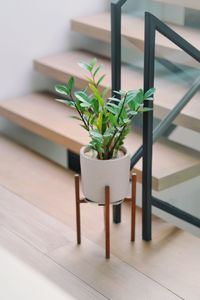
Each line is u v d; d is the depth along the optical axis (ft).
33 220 9.13
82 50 13.37
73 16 13.06
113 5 8.18
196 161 9.34
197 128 9.45
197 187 9.70
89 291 7.55
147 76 7.80
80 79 11.56
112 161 7.71
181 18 9.59
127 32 8.87
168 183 9.06
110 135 7.61
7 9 12.11
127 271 7.91
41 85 13.10
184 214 9.75
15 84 12.72
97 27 12.30
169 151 9.32
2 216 9.26
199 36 9.27
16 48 12.49
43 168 10.80
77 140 10.49
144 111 7.88
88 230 8.82
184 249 8.34
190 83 9.23
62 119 11.49
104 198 7.93
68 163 13.57
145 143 8.11
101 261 8.12
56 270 7.97
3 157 11.27
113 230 8.80
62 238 8.66
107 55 12.98
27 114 11.76
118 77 8.55
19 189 10.07
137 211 9.32
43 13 12.61
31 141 13.09
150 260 8.13
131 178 8.84
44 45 12.87
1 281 7.77
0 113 12.34
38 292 7.55
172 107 8.98
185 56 8.90
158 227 8.86
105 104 7.83
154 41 7.68
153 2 9.23
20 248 8.44
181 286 7.61
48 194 9.89
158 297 7.42
